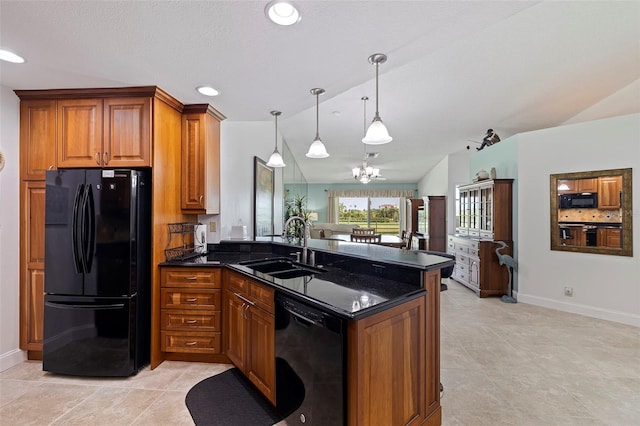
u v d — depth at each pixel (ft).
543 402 6.63
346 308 4.42
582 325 11.19
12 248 8.05
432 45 5.73
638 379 7.54
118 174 7.45
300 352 5.12
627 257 11.30
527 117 15.40
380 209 36.60
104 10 4.59
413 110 14.16
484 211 16.01
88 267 7.45
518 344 9.59
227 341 8.02
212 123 9.77
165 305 8.27
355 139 18.44
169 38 5.43
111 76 7.06
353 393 4.28
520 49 9.64
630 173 11.22
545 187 13.34
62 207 7.55
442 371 7.95
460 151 21.71
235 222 11.73
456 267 18.56
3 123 7.78
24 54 6.00
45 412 6.20
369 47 5.77
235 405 6.44
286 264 9.00
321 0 4.41
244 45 5.68
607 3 7.77
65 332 7.50
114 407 6.36
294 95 8.30
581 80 11.82
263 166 13.33
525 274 14.02
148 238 8.02
